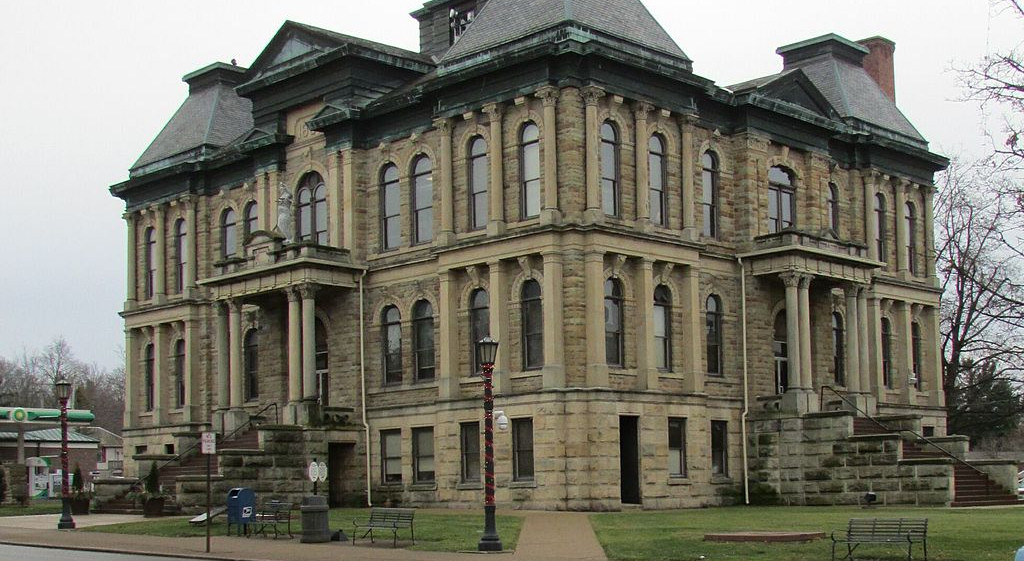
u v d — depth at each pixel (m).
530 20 48.47
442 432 49.41
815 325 55.91
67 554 34.12
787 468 51.31
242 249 58.84
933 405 63.94
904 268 62.66
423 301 51.91
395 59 55.47
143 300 66.69
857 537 27.14
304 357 52.50
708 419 50.94
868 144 60.44
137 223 67.44
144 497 50.41
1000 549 28.58
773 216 55.28
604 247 46.47
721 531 34.38
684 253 49.91
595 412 45.41
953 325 73.50
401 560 29.20
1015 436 115.75
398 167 53.19
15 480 63.72
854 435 49.75
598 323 45.91
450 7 62.19
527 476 46.56
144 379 66.88
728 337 52.69
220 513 41.19
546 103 46.72
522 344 47.44
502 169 48.31
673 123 50.69
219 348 57.75
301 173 57.06
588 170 46.53
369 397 53.38
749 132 53.91
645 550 30.08
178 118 67.44
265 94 58.72
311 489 51.84
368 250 54.19
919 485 47.53
